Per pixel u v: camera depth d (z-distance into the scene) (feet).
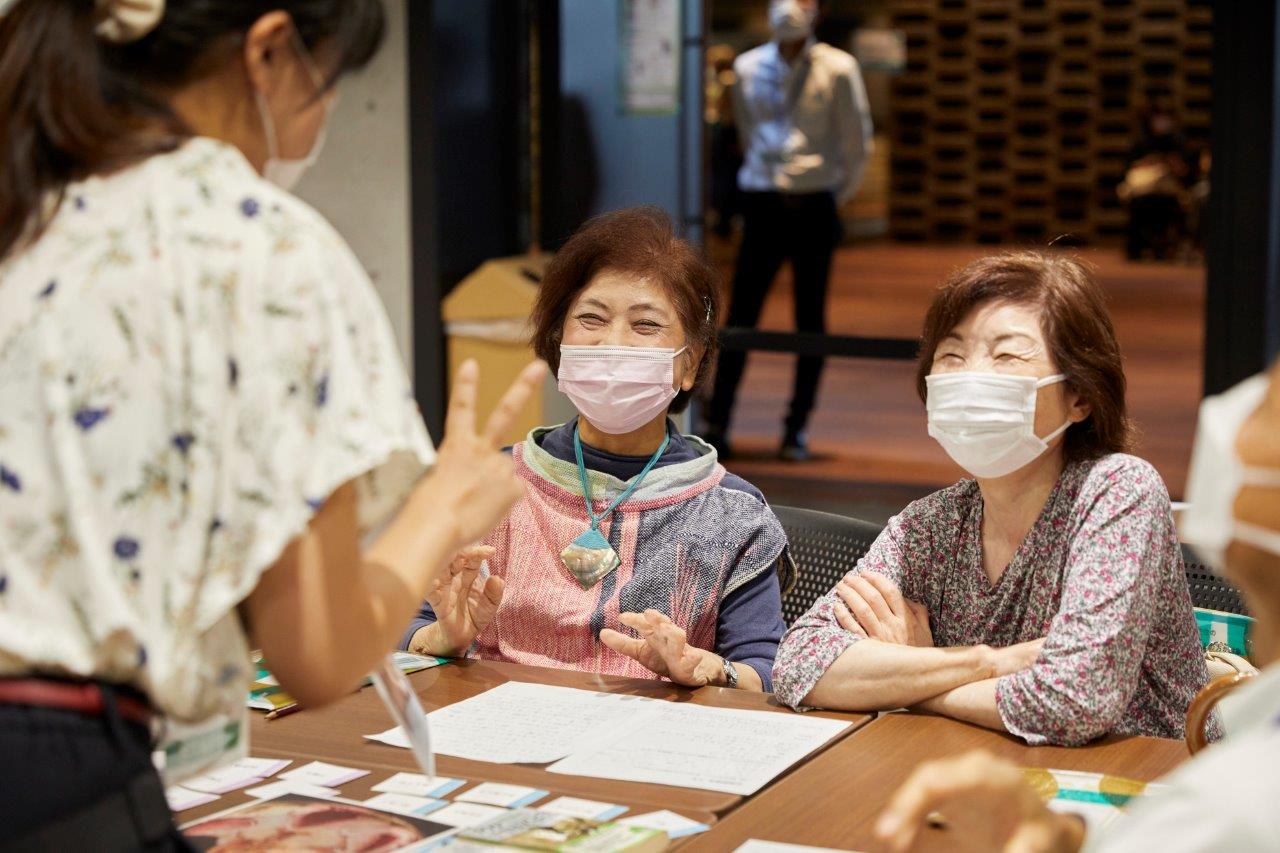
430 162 18.07
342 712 6.59
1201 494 3.03
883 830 3.53
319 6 3.93
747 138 20.16
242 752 4.20
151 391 3.63
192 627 3.66
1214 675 7.59
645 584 7.80
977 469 6.88
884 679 6.57
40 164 3.82
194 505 3.64
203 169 3.84
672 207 20.17
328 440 3.72
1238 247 15.38
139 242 3.72
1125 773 5.84
